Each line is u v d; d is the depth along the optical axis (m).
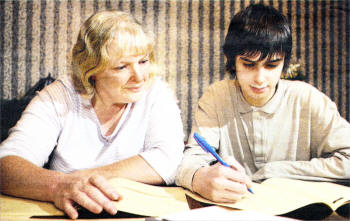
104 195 0.58
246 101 0.91
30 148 0.74
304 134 0.90
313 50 1.01
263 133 0.90
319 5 1.01
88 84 0.79
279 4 1.00
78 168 0.81
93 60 0.75
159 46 0.99
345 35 1.01
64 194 0.58
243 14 0.85
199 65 1.01
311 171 0.78
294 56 1.00
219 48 1.01
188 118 1.05
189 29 1.01
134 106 0.85
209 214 0.51
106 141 0.84
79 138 0.82
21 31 0.97
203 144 0.68
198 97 1.02
